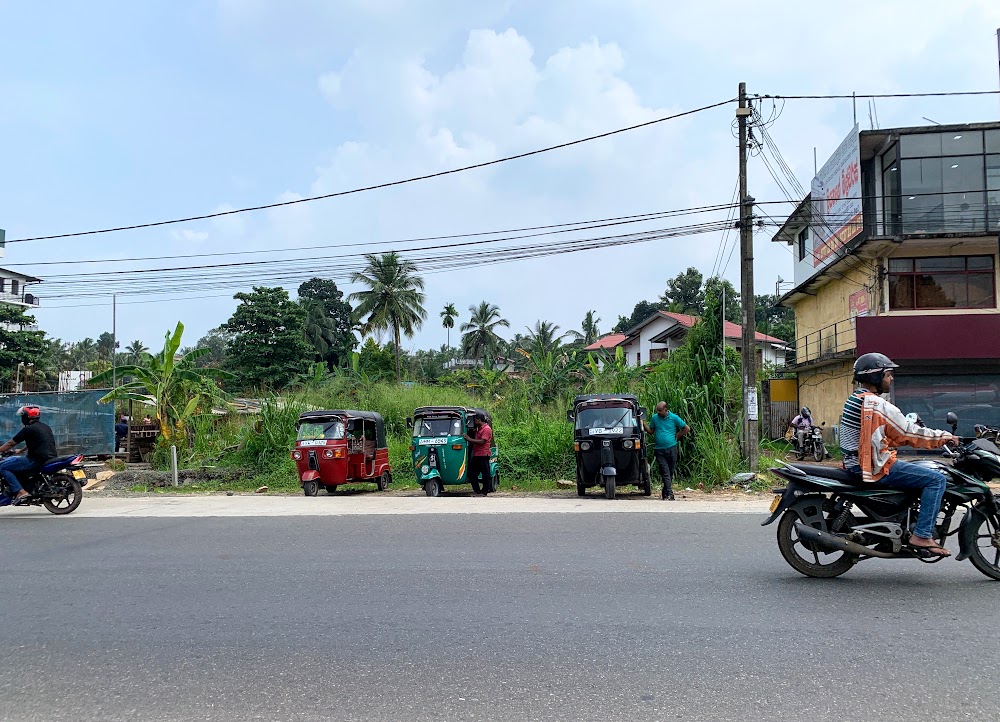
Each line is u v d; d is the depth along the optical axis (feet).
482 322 217.77
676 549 25.71
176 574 23.47
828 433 94.22
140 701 13.42
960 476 20.22
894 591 19.60
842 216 84.99
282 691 13.70
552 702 12.87
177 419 68.44
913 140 77.77
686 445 53.21
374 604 19.27
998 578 20.59
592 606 18.60
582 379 85.30
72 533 32.45
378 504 41.73
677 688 13.33
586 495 48.34
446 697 13.20
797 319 114.62
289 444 63.05
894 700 12.64
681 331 133.28
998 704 12.44
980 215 76.38
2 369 155.12
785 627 16.62
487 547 26.66
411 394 76.89
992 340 74.43
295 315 178.09
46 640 17.02
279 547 27.76
